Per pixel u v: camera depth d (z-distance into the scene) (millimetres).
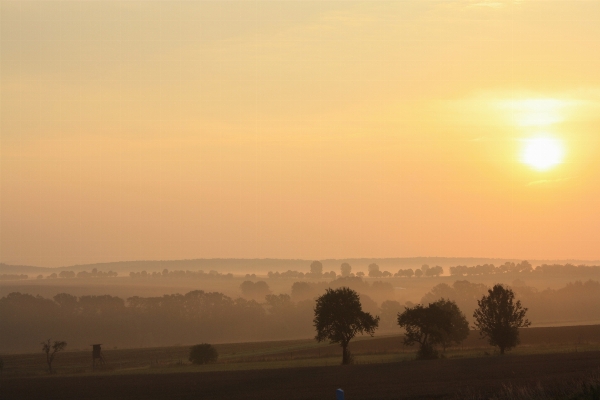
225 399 49438
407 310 81688
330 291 82875
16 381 68562
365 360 82438
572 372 52906
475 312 82375
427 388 48375
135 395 54375
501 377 52469
